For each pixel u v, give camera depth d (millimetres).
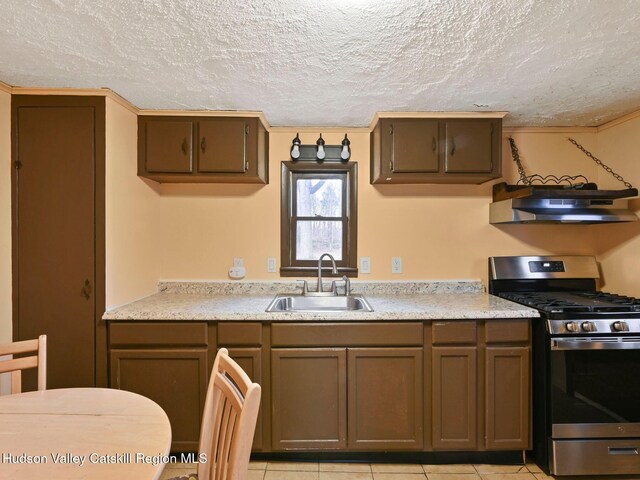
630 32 1375
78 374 1923
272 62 1615
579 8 1235
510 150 2578
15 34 1396
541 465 1935
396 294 2510
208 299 2320
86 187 1919
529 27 1347
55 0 1193
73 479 836
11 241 1914
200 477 1157
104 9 1243
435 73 1717
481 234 2582
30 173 1913
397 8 1240
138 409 1175
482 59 1587
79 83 1837
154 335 1926
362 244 2572
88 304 1922
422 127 2219
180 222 2561
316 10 1251
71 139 1914
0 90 1863
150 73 1725
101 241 1917
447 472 1933
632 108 2191
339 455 2020
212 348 1938
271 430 1945
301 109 2188
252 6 1228
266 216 2572
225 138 2227
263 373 1944
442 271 2580
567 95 1978
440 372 1947
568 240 2592
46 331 1921
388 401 1947
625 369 1869
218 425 1156
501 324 1943
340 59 1588
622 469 1856
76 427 1060
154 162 2223
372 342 1935
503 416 1946
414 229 2580
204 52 1532
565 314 1859
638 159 2234
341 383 1938
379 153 2264
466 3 1215
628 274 2326
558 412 1868
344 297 2430
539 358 1938
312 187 2635
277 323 1934
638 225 2256
